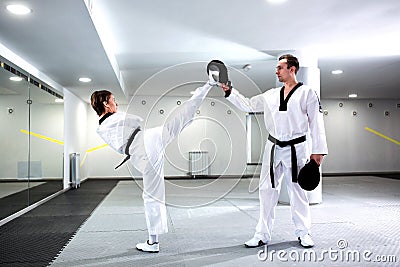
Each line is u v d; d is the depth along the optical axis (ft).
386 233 12.49
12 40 14.34
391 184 29.01
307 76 19.31
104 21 14.62
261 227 11.10
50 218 15.69
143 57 20.71
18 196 16.42
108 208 18.22
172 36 16.83
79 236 12.46
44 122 20.81
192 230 13.04
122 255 10.23
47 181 21.20
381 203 19.21
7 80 15.40
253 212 16.42
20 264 9.50
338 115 40.52
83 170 33.24
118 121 8.83
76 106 30.17
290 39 17.61
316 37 17.33
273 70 23.88
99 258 9.98
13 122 15.96
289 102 10.43
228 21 14.97
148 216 10.27
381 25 15.65
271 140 10.80
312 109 10.39
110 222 14.75
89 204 19.58
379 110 41.11
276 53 20.03
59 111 24.56
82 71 20.35
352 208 17.63
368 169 40.52
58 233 12.89
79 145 31.55
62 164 25.20
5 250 10.78
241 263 9.48
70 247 11.07
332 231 12.81
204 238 11.97
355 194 22.97
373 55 20.95
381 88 33.63
